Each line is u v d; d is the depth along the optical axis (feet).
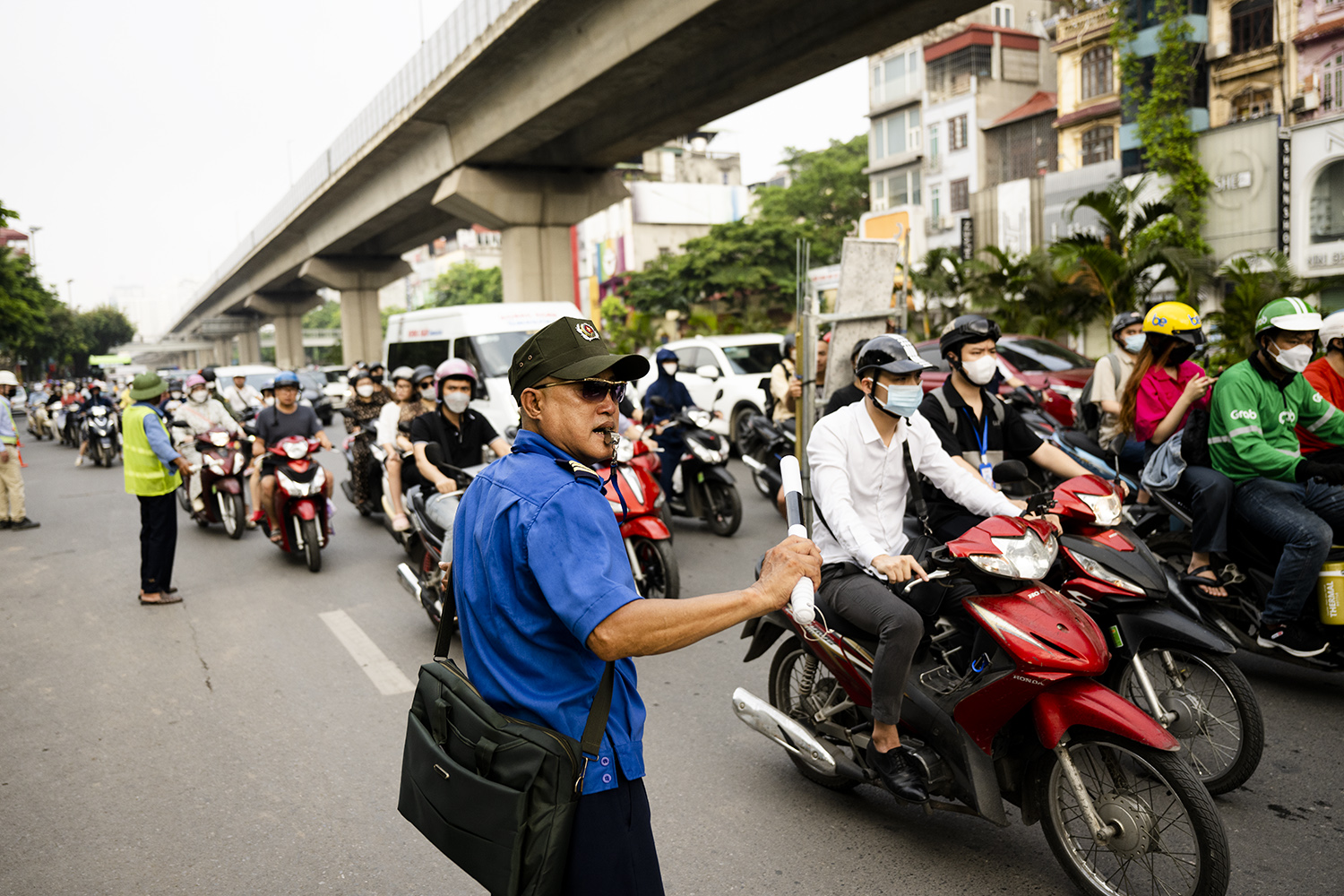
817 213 150.00
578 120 65.21
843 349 25.07
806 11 46.88
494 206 80.02
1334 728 13.41
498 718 5.78
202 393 33.50
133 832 11.85
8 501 35.68
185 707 16.30
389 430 26.48
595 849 5.77
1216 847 8.53
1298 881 9.76
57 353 218.79
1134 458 17.52
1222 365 43.78
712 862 10.71
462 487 20.08
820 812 11.82
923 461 11.26
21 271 118.93
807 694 12.28
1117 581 10.48
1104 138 79.30
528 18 55.26
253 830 11.82
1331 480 13.20
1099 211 55.42
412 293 363.97
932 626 10.87
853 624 10.64
